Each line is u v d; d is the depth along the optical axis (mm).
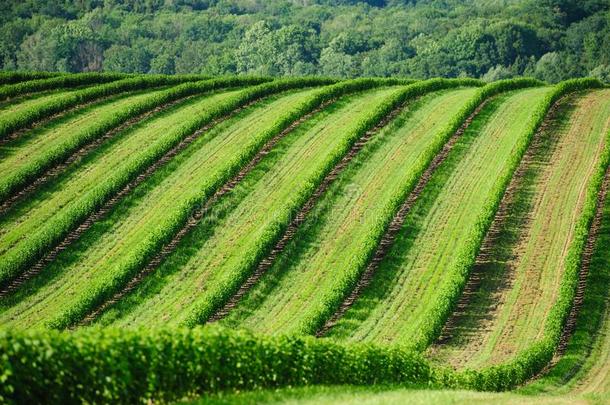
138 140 154625
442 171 146125
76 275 113562
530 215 132875
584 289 114500
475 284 115375
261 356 64625
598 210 134375
